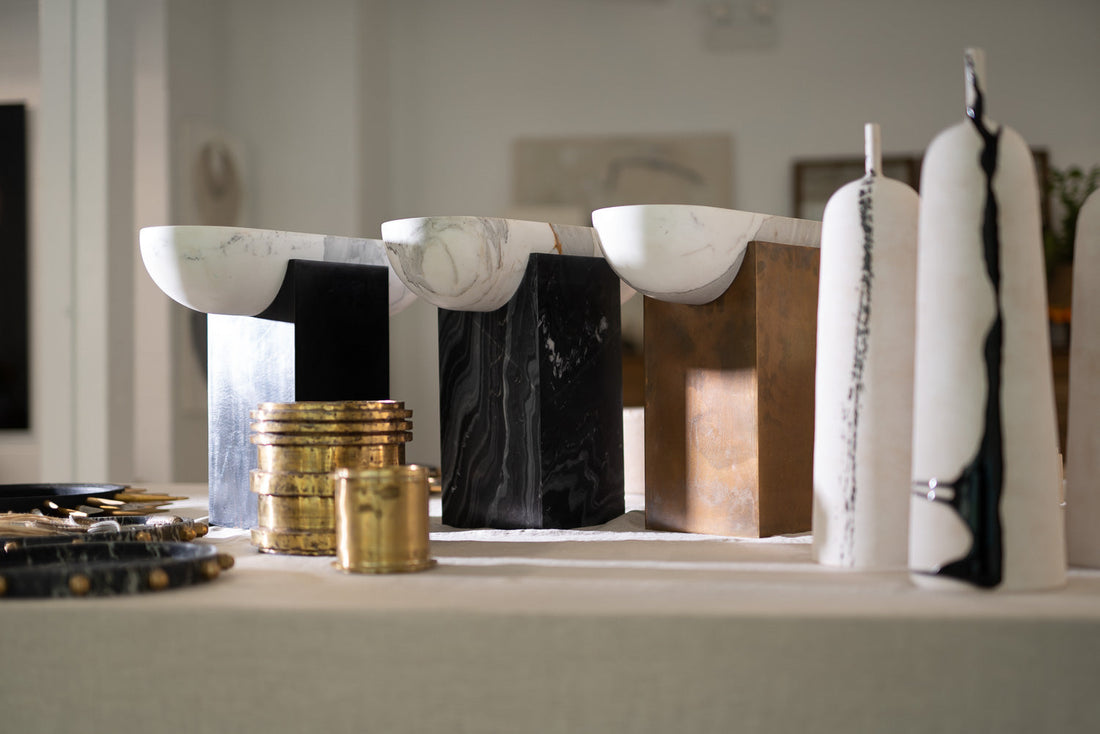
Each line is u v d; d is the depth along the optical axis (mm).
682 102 4594
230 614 531
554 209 4668
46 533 780
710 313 875
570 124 4676
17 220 3150
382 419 763
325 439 749
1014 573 561
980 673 498
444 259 846
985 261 572
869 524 664
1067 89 4309
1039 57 4328
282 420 756
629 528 920
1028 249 577
